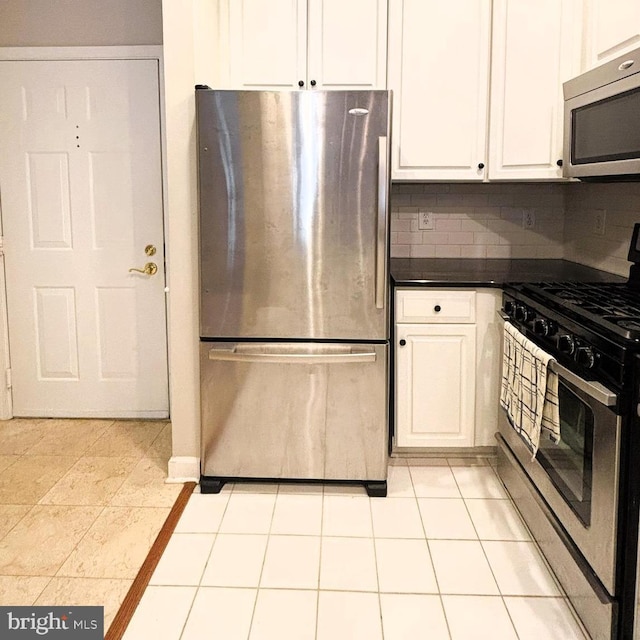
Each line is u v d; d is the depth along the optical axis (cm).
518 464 267
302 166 267
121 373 379
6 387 378
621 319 193
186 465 297
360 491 290
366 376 280
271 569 229
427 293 298
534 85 307
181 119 277
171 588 218
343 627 199
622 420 173
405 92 311
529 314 248
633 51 208
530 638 194
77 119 359
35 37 354
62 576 225
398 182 330
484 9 305
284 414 284
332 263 273
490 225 364
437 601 212
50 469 312
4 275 373
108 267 371
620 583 176
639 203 278
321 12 307
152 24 351
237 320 280
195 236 283
